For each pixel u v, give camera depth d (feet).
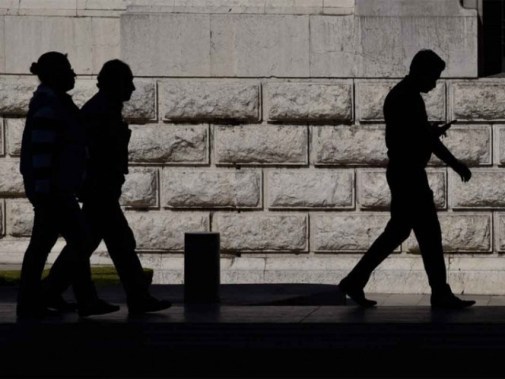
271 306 49.21
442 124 65.82
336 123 65.92
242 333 41.55
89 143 44.04
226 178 65.92
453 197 65.82
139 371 37.17
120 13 67.46
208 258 50.75
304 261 65.92
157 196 66.13
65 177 42.63
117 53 67.82
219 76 66.18
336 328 42.19
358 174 65.82
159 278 65.57
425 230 48.65
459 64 65.92
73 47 67.67
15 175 67.00
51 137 42.09
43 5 68.13
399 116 48.29
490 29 68.85
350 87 65.62
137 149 65.87
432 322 43.09
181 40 66.13
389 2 66.03
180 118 66.03
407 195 48.47
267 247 65.92
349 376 36.14
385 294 64.49
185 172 66.03
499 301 60.75
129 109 65.92
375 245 49.24
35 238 43.50
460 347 39.83
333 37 65.98
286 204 65.82
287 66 66.03
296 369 37.29
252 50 66.03
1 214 67.36
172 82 65.92
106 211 44.68
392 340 40.57
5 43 67.46
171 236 66.03
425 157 48.55
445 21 65.92
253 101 65.67
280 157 65.82
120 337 41.29
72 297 54.44
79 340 41.04
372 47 65.87
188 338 41.16
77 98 66.49
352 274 49.47
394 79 65.87
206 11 66.64
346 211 66.03
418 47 65.92
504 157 65.67
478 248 65.82
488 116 65.72
